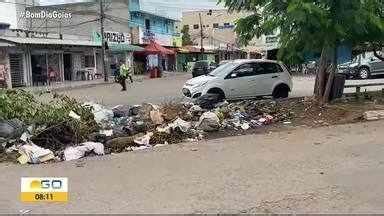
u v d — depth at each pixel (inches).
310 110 580.7
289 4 498.6
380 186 283.4
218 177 312.5
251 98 747.4
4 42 1326.3
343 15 519.8
